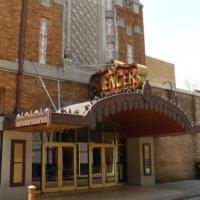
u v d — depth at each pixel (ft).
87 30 66.23
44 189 52.19
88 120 41.50
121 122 63.52
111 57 68.44
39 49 54.19
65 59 57.88
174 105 54.34
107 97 44.16
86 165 58.95
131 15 75.00
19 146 47.47
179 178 73.72
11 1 51.80
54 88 54.60
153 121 59.21
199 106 81.92
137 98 48.21
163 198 48.65
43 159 52.75
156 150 69.62
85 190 56.70
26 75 51.34
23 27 52.29
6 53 49.88
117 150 65.05
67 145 56.54
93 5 68.90
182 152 75.92
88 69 62.18
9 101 48.80
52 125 40.98
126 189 58.59
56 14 57.72
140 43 75.46
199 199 50.24
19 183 46.44
